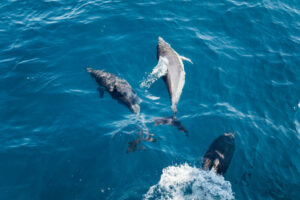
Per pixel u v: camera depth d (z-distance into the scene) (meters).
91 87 17.83
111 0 23.94
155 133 15.59
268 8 23.64
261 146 15.72
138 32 21.14
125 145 15.09
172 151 14.98
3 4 23.88
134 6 23.20
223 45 20.64
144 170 14.23
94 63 19.12
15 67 18.88
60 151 14.88
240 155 15.21
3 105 16.80
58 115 16.41
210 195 13.38
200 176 13.99
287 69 19.48
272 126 16.59
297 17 23.30
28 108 16.72
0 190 13.45
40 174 14.07
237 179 14.24
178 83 14.88
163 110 16.61
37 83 18.00
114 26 21.61
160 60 16.09
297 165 15.13
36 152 14.80
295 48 20.94
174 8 23.11
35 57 19.58
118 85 17.09
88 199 13.17
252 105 17.48
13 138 15.34
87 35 21.02
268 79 18.84
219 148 15.01
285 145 15.85
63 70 18.77
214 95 17.73
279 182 14.35
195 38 20.84
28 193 13.41
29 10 23.42
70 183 13.76
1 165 14.28
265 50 20.59
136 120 16.14
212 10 23.09
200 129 16.03
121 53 19.69
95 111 16.61
